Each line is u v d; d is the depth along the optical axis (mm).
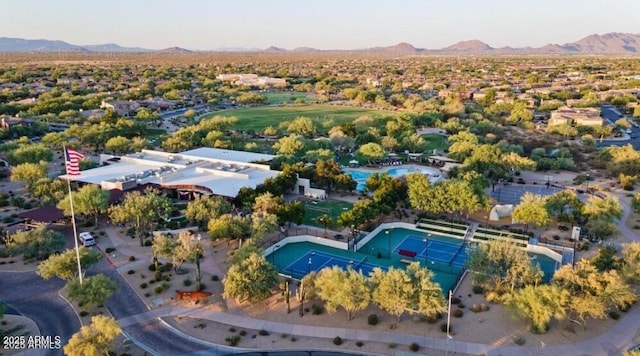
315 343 61438
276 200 99812
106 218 105750
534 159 149000
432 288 63938
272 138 194000
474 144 154375
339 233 98250
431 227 101812
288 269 83438
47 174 131000
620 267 72438
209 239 94125
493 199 119750
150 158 144000
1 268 82125
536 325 62656
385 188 108750
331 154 146750
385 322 65750
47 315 68125
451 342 61250
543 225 95188
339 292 63938
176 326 65188
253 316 67562
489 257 71688
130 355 58781
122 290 74750
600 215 93188
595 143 178125
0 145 155750
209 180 120562
